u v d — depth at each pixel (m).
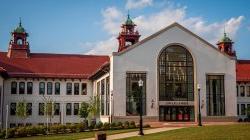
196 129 35.94
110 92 59.59
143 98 59.41
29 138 40.56
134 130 43.94
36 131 45.09
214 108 61.38
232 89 62.41
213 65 62.19
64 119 74.06
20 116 69.69
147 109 59.25
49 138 38.62
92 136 38.78
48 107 70.06
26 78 73.38
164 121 59.50
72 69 76.69
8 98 72.25
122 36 77.56
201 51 61.97
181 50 61.59
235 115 61.94
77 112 74.94
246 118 74.75
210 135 30.34
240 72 81.88
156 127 48.53
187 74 61.38
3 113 71.38
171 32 61.41
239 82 80.19
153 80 60.00
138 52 60.06
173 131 36.38
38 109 73.44
